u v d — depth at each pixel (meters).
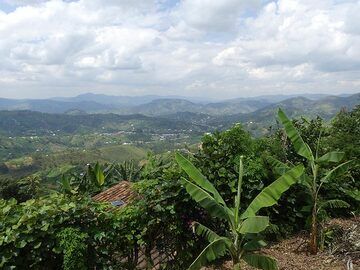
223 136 7.16
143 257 5.48
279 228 7.51
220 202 5.38
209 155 6.98
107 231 4.85
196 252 6.07
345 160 9.10
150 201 5.43
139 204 5.33
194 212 5.98
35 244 4.25
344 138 9.72
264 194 5.13
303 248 6.97
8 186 19.91
